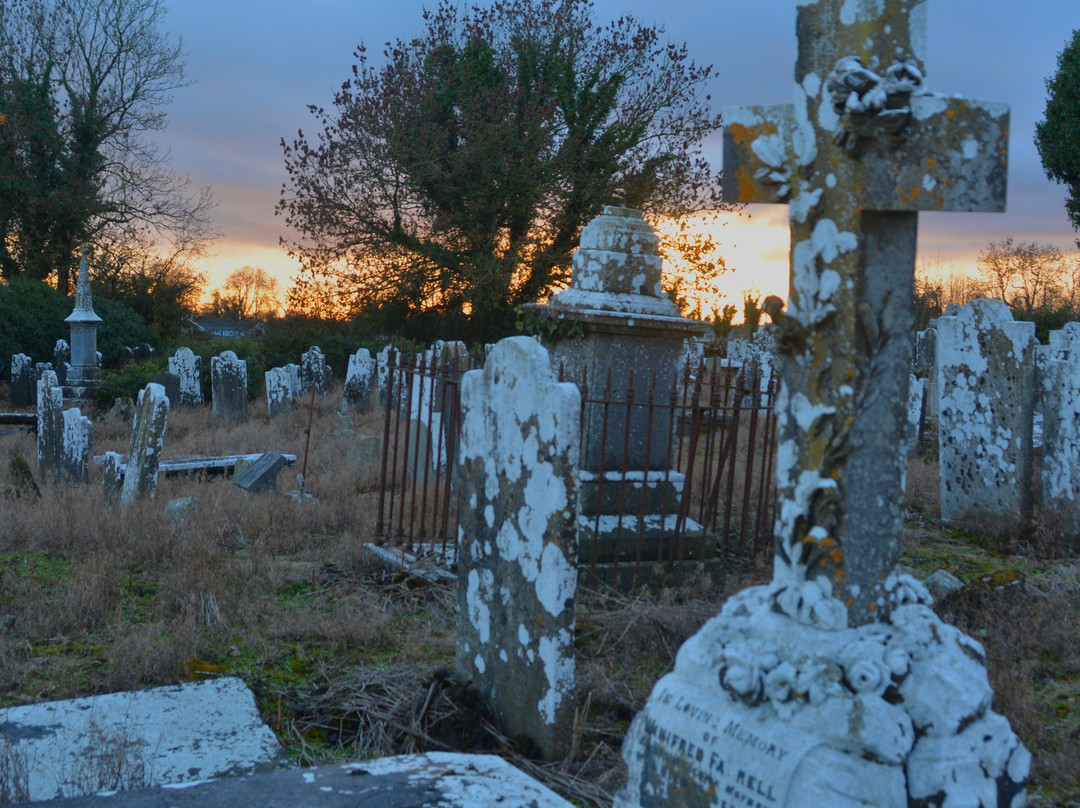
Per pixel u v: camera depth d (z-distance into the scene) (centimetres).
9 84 3272
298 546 803
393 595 646
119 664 503
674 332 716
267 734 420
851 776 221
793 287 260
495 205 2595
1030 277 5297
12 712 434
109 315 2998
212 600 586
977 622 564
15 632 559
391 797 300
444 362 788
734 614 273
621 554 682
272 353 2658
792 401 262
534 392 422
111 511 843
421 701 454
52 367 2658
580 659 518
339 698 466
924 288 5288
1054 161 2592
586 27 2650
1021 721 430
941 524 925
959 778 223
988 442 884
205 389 2289
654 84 2584
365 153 2556
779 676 242
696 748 254
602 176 2639
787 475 264
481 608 462
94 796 301
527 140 2589
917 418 1354
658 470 727
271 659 524
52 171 3362
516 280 2653
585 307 704
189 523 803
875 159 241
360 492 1050
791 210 258
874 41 240
